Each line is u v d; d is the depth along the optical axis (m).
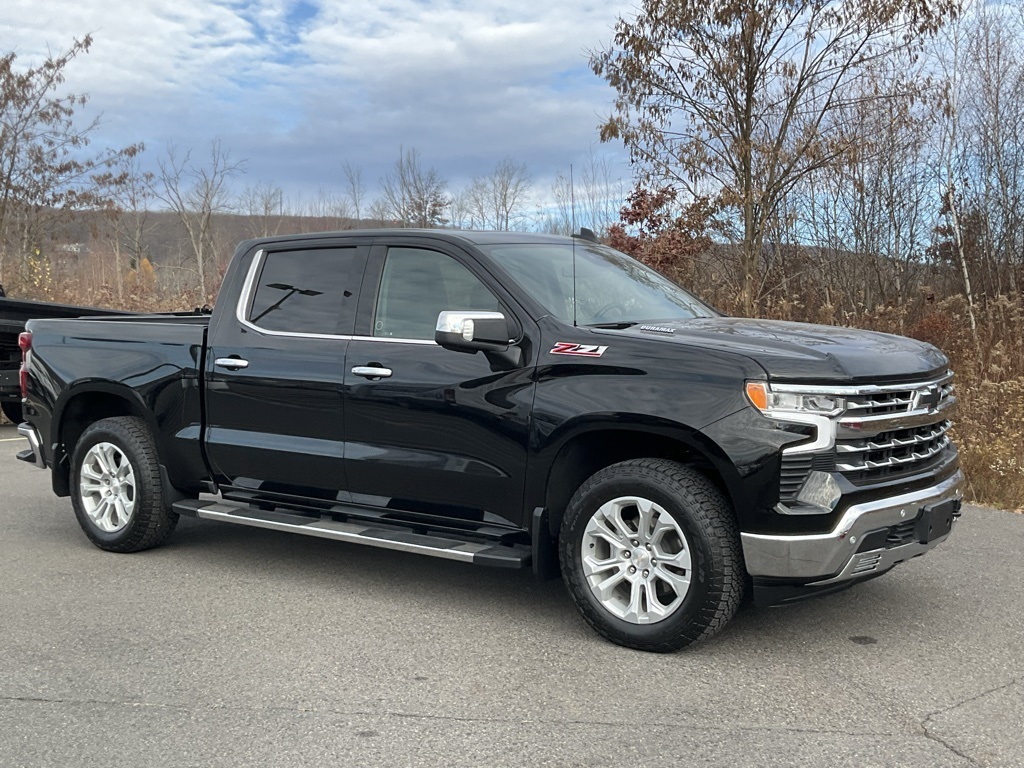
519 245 5.14
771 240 16.58
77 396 6.19
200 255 28.11
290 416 5.22
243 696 3.76
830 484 3.89
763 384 3.92
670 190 15.17
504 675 3.98
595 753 3.27
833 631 4.52
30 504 7.42
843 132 15.20
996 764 3.18
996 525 6.61
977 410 9.17
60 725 3.50
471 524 4.74
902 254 16.62
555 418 4.34
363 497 5.05
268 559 5.88
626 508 4.38
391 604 4.97
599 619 4.30
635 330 4.46
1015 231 16.11
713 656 4.19
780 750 3.28
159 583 5.34
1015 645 4.34
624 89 15.19
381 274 5.12
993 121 16.27
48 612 4.82
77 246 27.33
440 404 4.70
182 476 5.73
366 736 3.40
